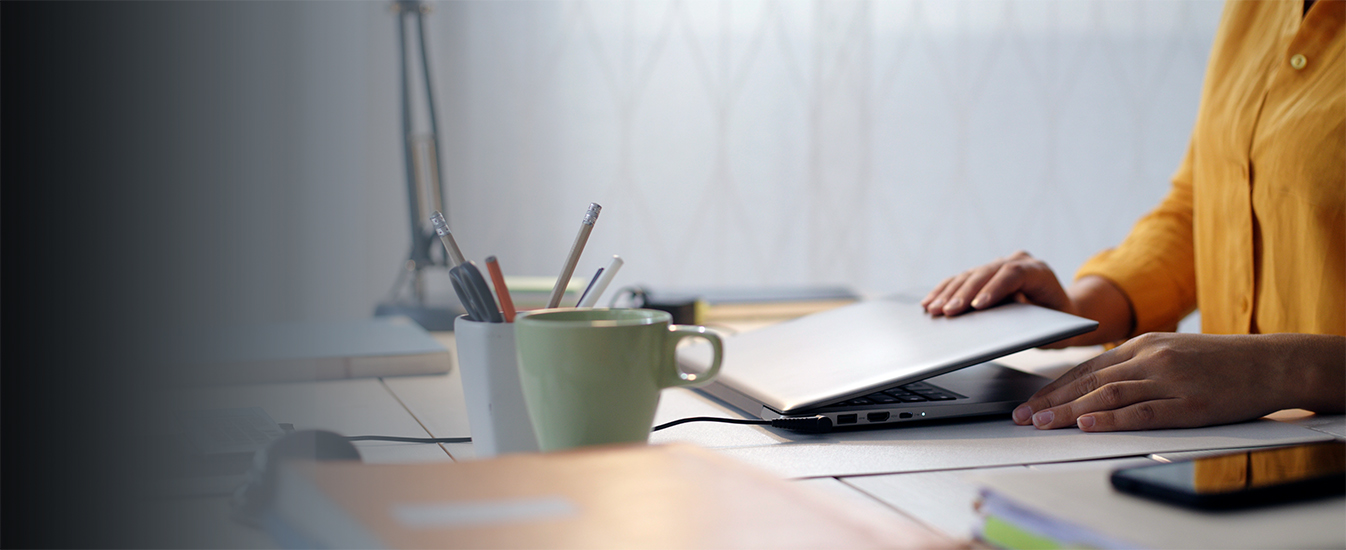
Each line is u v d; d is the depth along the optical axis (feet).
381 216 7.38
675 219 8.07
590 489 1.13
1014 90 8.64
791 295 4.85
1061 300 2.60
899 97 8.48
